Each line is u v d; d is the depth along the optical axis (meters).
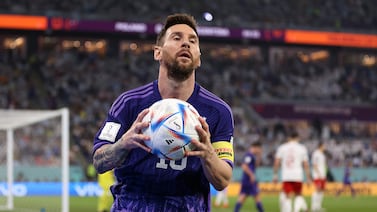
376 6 149.50
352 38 132.00
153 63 140.62
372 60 156.00
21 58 132.12
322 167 60.31
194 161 13.02
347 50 143.62
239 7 141.12
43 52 135.38
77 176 96.56
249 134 121.00
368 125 136.88
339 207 74.81
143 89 13.39
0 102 119.25
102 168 13.03
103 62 137.25
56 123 85.62
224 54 148.00
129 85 133.25
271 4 144.62
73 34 127.56
